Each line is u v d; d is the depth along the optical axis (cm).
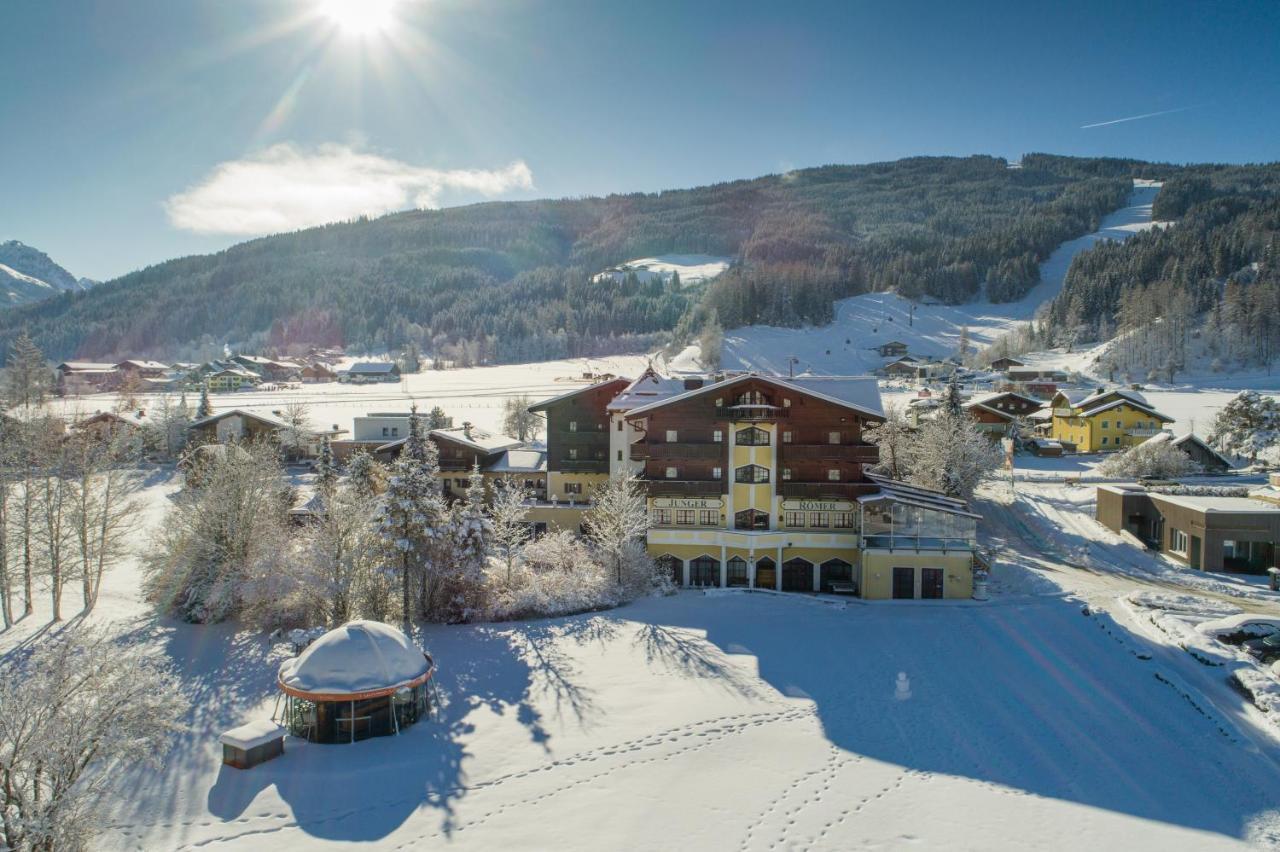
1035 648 3850
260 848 2305
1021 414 10819
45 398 13000
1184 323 16950
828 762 2812
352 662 3066
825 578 5128
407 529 4356
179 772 2736
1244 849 2273
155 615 4506
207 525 4578
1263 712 3019
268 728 2900
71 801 2170
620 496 5019
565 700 3350
